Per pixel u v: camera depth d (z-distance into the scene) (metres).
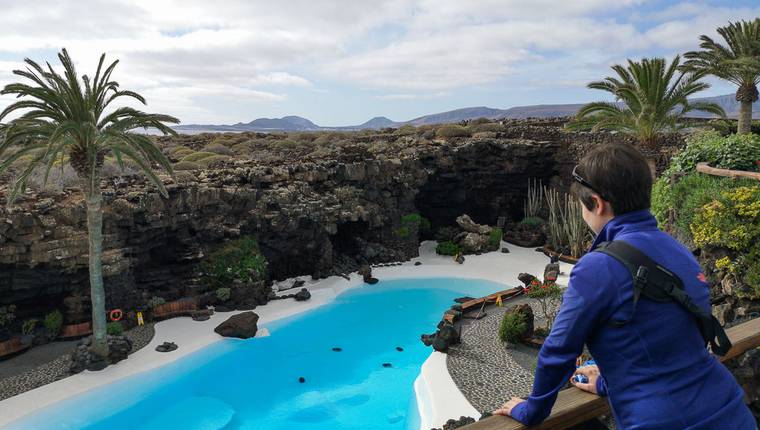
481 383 21.64
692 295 2.46
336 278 38.28
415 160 45.12
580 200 2.96
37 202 25.48
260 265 32.94
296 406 21.31
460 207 51.16
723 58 35.44
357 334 29.16
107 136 21.67
